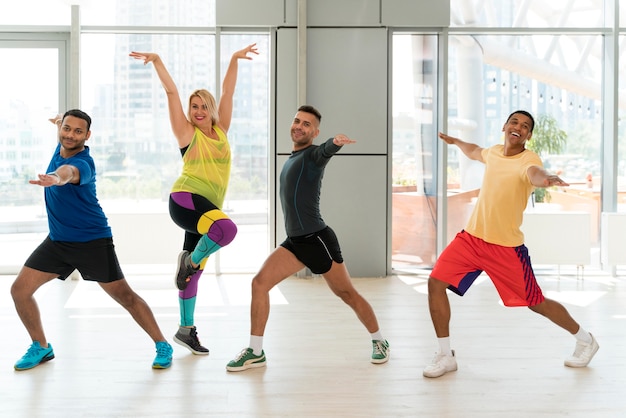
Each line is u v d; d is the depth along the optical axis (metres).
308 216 3.98
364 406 3.43
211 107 4.25
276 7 7.31
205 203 4.12
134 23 7.44
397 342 4.70
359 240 7.46
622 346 4.61
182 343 4.39
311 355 4.36
